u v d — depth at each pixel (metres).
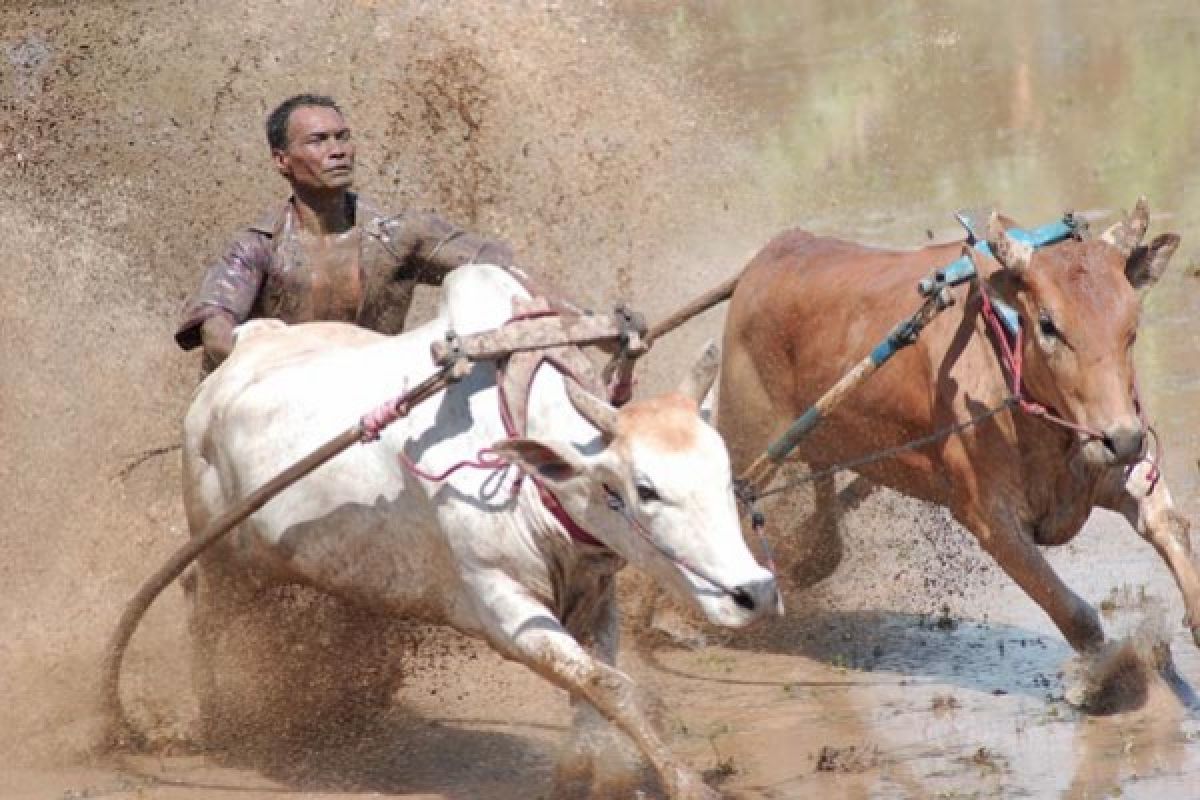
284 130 12.12
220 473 11.27
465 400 9.96
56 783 11.06
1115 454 10.24
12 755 11.55
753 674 12.33
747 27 36.53
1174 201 23.17
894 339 11.02
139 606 11.12
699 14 37.66
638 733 9.30
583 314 10.33
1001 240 10.59
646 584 12.96
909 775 10.22
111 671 11.47
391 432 10.20
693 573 8.74
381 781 10.84
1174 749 10.20
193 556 10.77
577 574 9.81
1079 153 25.98
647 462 8.81
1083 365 10.34
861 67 32.50
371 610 10.74
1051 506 11.33
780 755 10.73
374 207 12.37
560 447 9.13
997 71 31.33
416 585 10.39
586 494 9.20
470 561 9.88
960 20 35.59
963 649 12.41
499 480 9.73
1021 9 35.94
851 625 13.11
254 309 12.39
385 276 12.27
